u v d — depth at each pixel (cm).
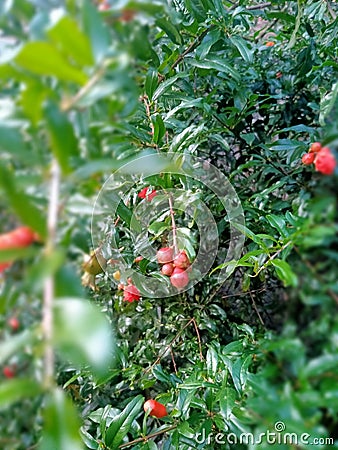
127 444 33
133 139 30
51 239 11
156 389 47
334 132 19
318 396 13
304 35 53
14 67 13
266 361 17
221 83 46
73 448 10
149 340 47
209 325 45
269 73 49
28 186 13
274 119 48
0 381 13
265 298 39
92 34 12
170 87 43
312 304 15
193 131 36
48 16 13
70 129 12
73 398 42
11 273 13
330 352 14
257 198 39
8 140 12
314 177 19
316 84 46
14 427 14
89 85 12
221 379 33
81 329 10
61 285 11
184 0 37
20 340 11
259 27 65
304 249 16
